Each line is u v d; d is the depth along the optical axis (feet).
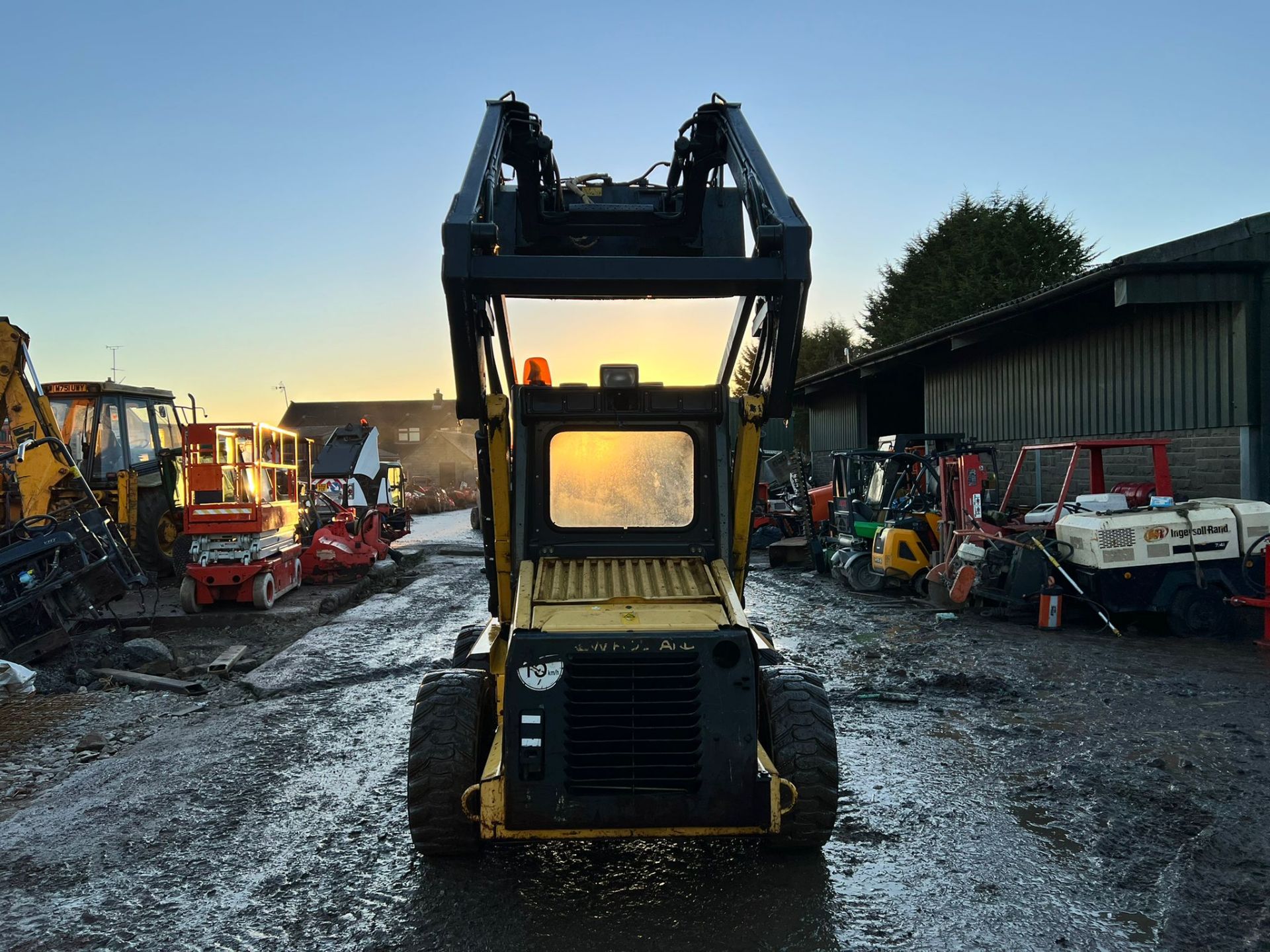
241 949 10.93
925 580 38.70
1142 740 18.43
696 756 11.12
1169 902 11.65
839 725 20.21
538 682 11.06
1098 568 29.30
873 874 12.60
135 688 25.25
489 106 16.84
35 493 32.73
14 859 13.64
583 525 13.91
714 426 14.07
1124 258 33.37
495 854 13.44
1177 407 35.76
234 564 35.96
